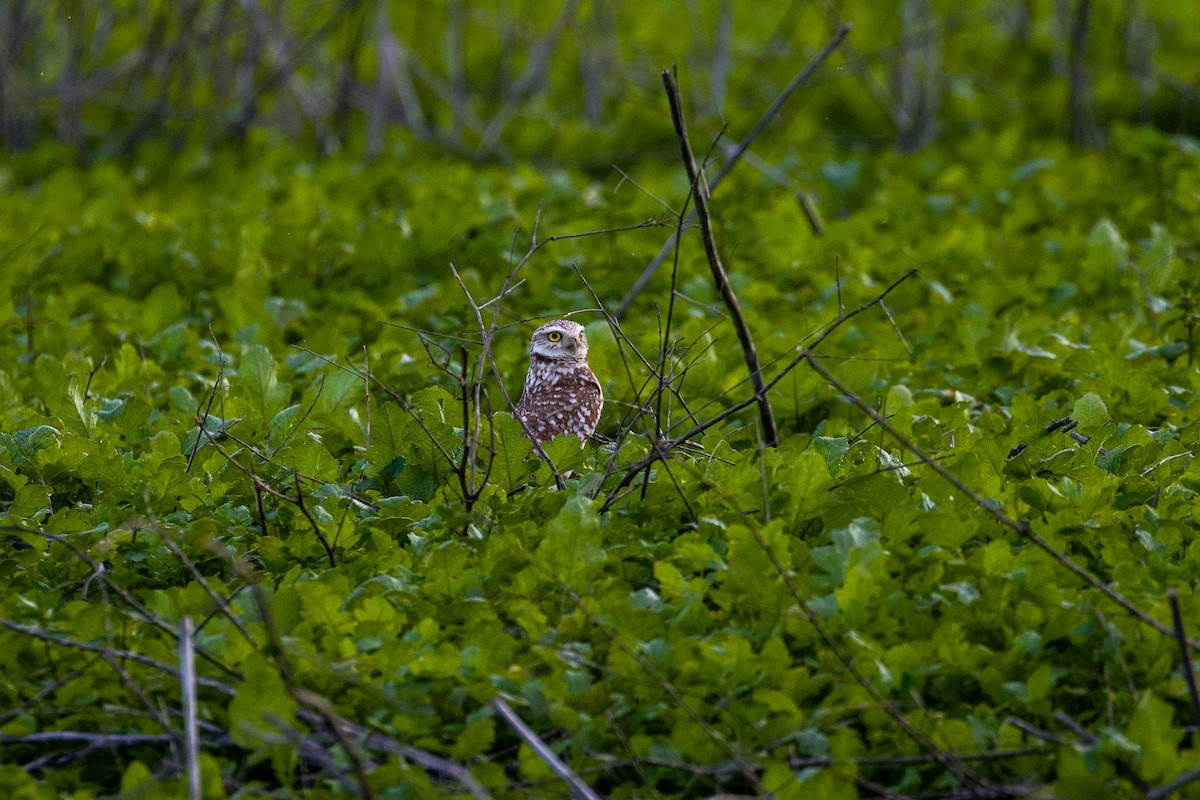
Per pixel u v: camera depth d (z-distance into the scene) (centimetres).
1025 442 1002
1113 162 2123
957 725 672
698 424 1073
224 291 1537
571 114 2947
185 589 790
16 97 2641
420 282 1594
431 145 2634
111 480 991
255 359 1144
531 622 762
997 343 1294
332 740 677
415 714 688
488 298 1503
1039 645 721
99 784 705
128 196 2258
